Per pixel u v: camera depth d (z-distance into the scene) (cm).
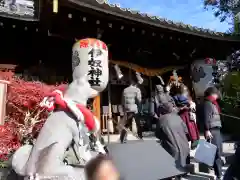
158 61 982
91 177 174
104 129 939
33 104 526
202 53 1030
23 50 772
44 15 563
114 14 605
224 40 908
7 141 488
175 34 810
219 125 533
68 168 310
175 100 573
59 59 812
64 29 649
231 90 1191
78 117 326
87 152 345
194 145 546
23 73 771
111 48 840
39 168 303
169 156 345
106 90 1037
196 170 625
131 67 900
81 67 471
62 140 316
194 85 1028
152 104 966
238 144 376
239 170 355
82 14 602
